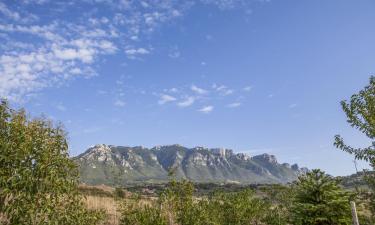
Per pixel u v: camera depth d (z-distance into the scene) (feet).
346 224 61.26
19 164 34.17
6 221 34.78
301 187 68.49
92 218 43.09
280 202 117.80
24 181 33.40
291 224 70.85
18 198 33.65
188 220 77.66
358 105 45.55
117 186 99.60
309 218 63.00
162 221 72.69
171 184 79.87
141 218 74.23
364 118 44.98
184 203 79.10
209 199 107.14
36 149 35.53
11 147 33.94
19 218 33.50
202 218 82.28
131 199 84.94
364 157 45.37
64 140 37.42
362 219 61.26
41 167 34.19
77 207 39.75
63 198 38.68
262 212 114.73
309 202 65.10
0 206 34.12
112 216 95.81
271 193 121.60
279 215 106.93
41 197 35.04
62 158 36.86
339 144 46.91
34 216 34.22
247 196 117.08
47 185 35.47
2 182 32.76
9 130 34.91
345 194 63.36
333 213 62.59
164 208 76.89
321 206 62.54
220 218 103.50
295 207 66.64
